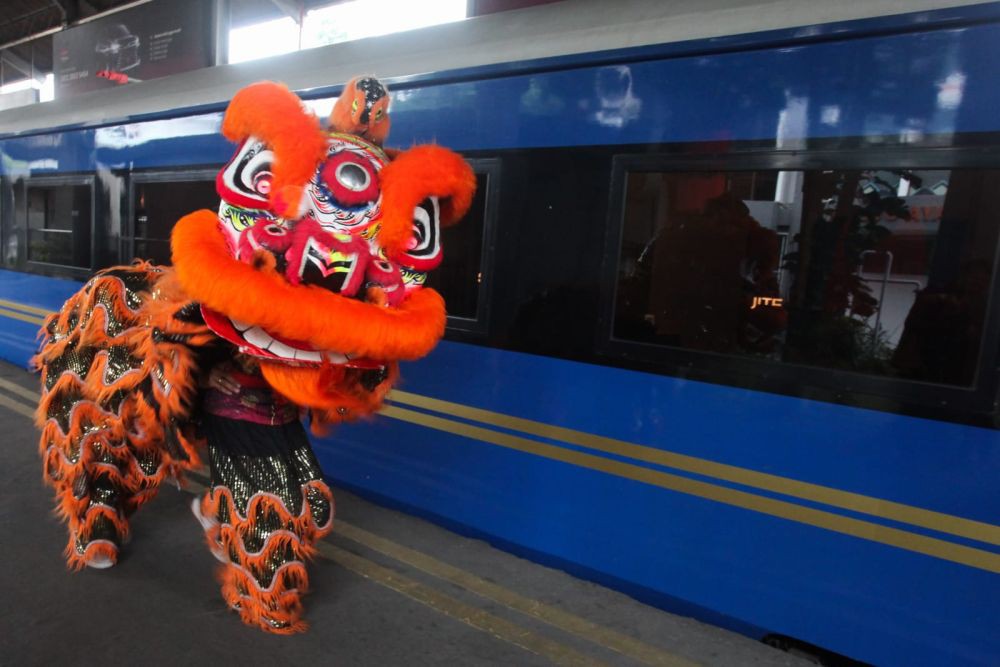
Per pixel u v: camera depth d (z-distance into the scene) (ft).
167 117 14.37
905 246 6.96
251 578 7.64
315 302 5.94
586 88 8.89
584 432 9.16
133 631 7.93
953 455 6.75
